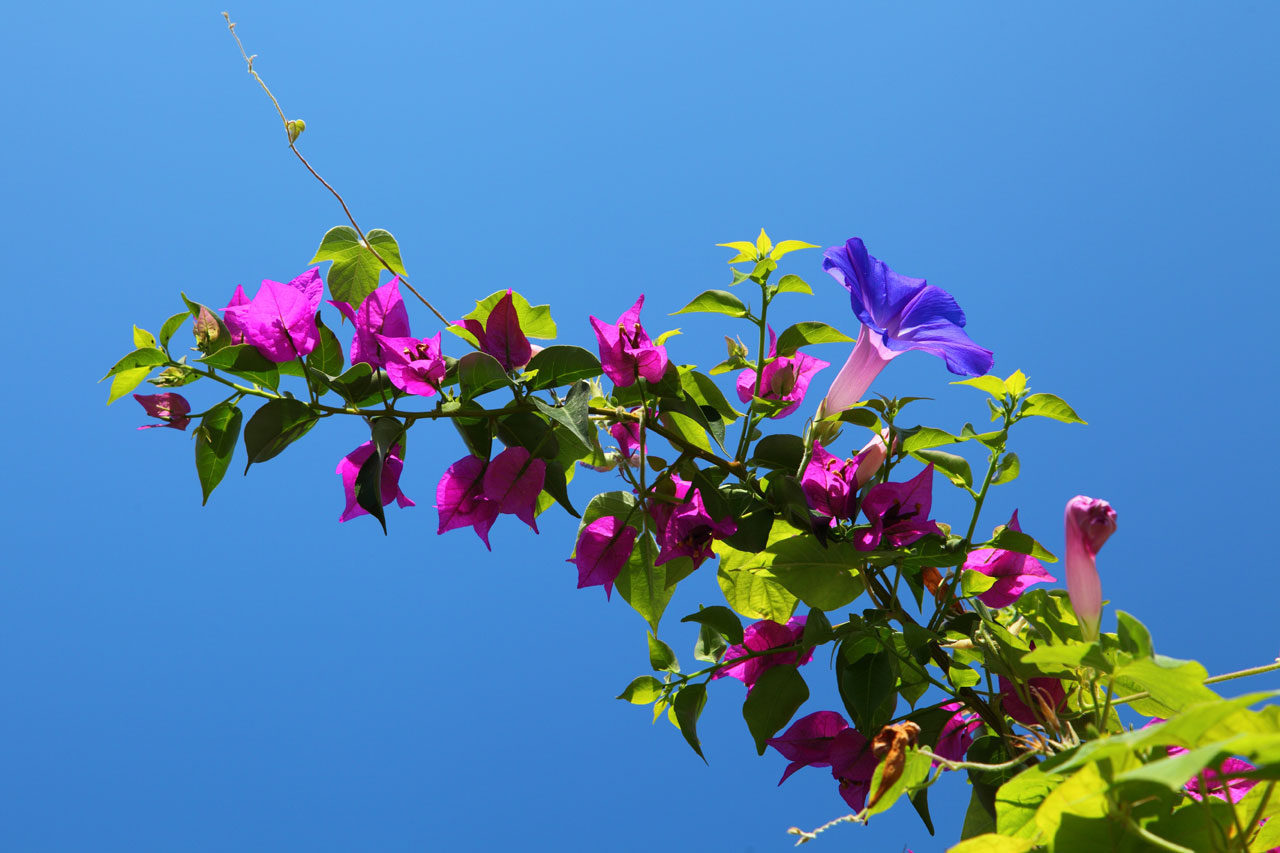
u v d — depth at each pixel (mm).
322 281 1233
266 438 1198
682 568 1263
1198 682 1065
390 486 1266
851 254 1277
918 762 1110
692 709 1258
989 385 1244
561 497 1224
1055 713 1200
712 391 1270
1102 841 1051
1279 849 1098
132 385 1202
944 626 1240
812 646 1245
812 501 1252
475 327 1235
